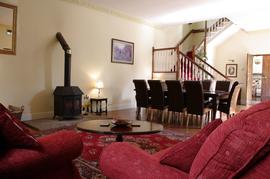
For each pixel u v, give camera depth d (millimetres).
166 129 4430
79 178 1628
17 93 4781
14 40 4645
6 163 1125
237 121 818
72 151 1450
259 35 9117
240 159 781
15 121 1310
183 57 7668
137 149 1368
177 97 5008
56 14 5348
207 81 6766
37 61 5066
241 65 9602
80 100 5332
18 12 4703
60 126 4383
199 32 10508
